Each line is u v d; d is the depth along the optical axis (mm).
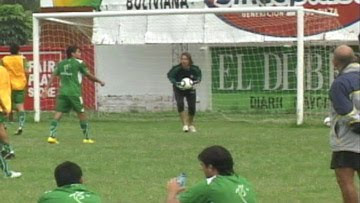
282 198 30344
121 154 41875
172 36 67375
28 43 110938
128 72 71438
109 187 32625
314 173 35750
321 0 66188
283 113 67125
